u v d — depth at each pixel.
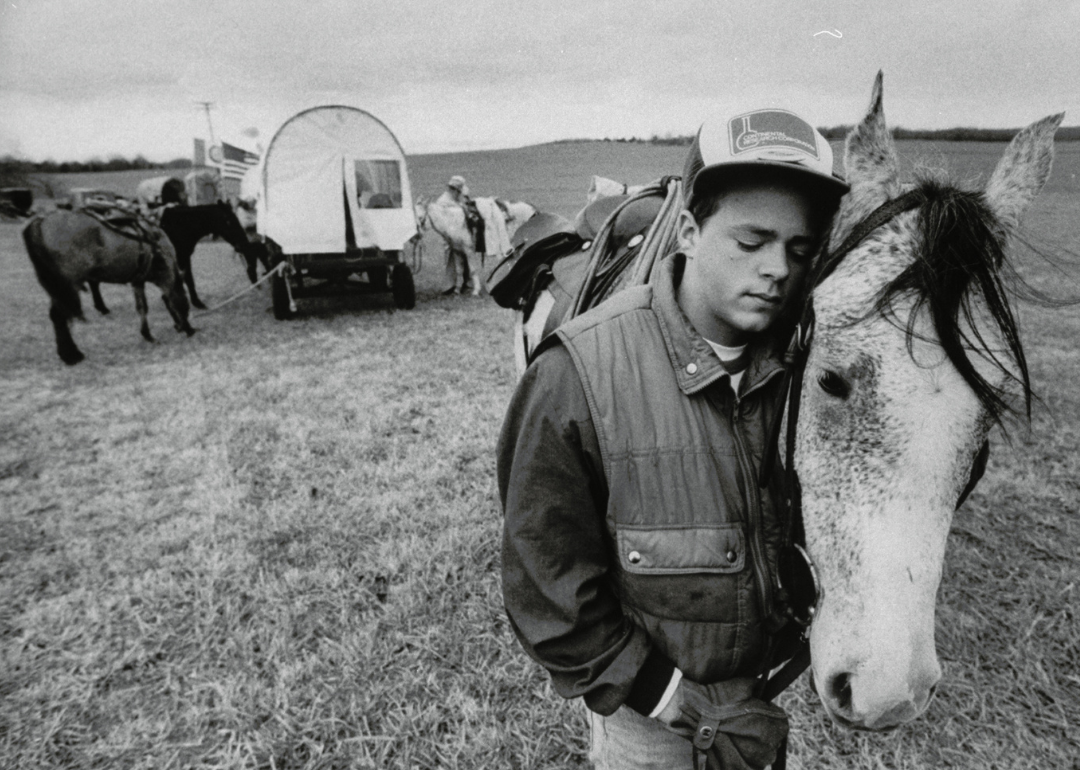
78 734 2.10
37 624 2.61
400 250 8.52
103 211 6.85
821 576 0.84
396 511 3.33
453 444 4.20
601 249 1.65
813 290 0.86
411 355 6.39
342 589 2.75
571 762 1.95
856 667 0.77
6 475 3.98
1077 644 2.30
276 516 3.34
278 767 1.98
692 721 0.87
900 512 0.79
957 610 2.48
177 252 9.30
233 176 17.89
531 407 0.87
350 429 4.54
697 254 0.78
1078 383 4.75
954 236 0.78
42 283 6.26
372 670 2.29
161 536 3.21
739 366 0.87
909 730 1.98
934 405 0.78
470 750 1.98
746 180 0.71
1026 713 2.04
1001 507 3.22
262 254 10.12
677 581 0.82
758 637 0.87
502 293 2.37
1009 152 0.95
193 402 5.16
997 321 0.80
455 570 2.82
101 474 3.95
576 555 0.90
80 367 6.32
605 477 0.86
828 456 0.83
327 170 7.87
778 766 1.07
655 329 0.86
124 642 2.49
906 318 0.78
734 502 0.82
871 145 0.92
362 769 1.94
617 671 0.87
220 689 2.22
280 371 5.96
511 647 2.40
